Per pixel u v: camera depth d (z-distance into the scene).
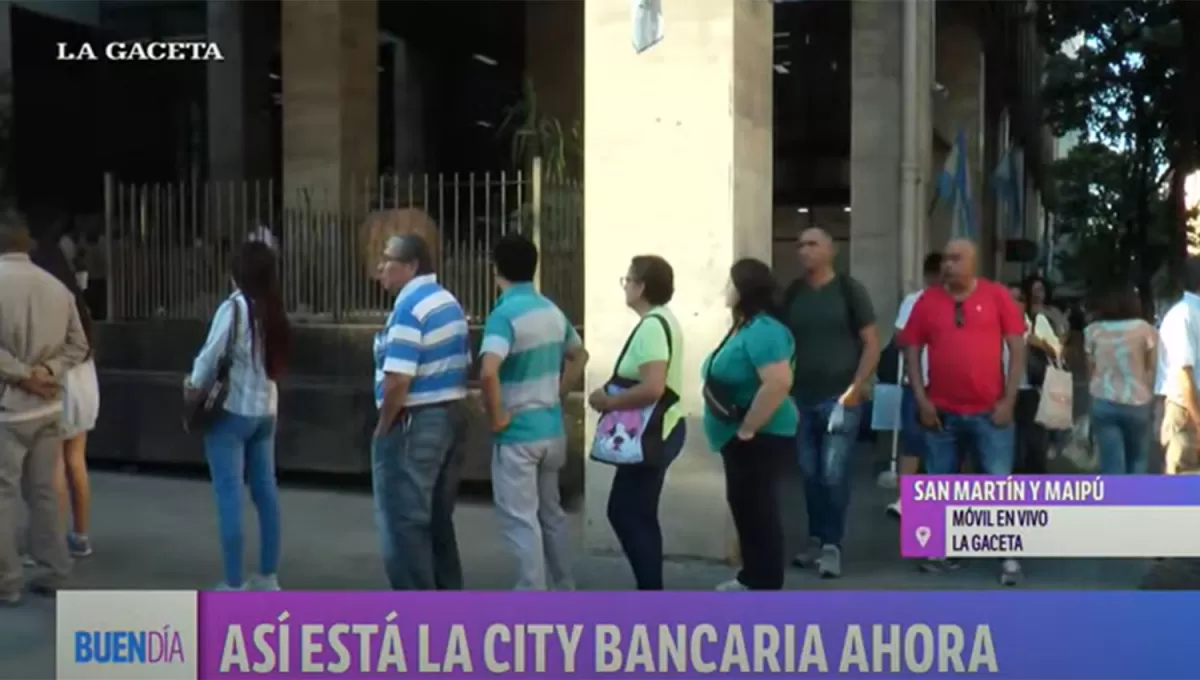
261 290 6.15
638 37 6.91
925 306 6.91
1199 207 19.20
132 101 19.84
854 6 14.16
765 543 5.74
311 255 10.09
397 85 22.94
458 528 8.23
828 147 18.86
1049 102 27.61
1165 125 25.25
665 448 5.74
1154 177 28.23
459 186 9.37
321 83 14.59
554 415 5.86
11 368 6.25
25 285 6.32
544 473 5.94
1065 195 38.75
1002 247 22.28
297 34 14.63
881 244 14.12
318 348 9.88
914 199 14.09
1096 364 7.83
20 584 6.44
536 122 13.20
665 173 7.21
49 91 19.14
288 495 9.42
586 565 7.27
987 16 18.53
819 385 6.95
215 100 19.31
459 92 23.17
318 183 14.55
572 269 9.29
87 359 7.04
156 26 19.77
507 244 5.79
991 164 21.72
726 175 7.09
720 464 7.19
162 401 10.22
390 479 5.59
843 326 6.97
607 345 7.38
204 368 6.04
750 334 5.61
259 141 19.66
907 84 13.95
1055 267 38.38
